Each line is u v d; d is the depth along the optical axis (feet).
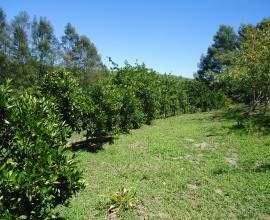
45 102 25.29
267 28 95.55
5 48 192.95
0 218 16.11
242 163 42.60
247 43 95.66
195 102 130.82
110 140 62.95
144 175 38.06
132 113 72.43
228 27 215.31
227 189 33.37
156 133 69.36
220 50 207.72
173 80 123.95
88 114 54.29
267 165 41.11
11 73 186.50
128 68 90.22
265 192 32.27
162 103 107.86
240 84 84.94
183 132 68.80
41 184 18.51
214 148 52.47
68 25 242.17
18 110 21.66
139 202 30.53
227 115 100.42
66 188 21.71
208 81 195.62
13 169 18.98
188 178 37.29
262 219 26.81
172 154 48.67
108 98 58.29
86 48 242.17
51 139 22.30
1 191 16.96
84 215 28.19
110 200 30.27
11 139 21.09
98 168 42.78
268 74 72.18
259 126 65.92
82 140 67.51
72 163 21.88
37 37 207.62
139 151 51.75
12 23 201.57
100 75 225.56
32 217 18.71
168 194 32.50
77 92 48.57
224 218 27.32
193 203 30.45
